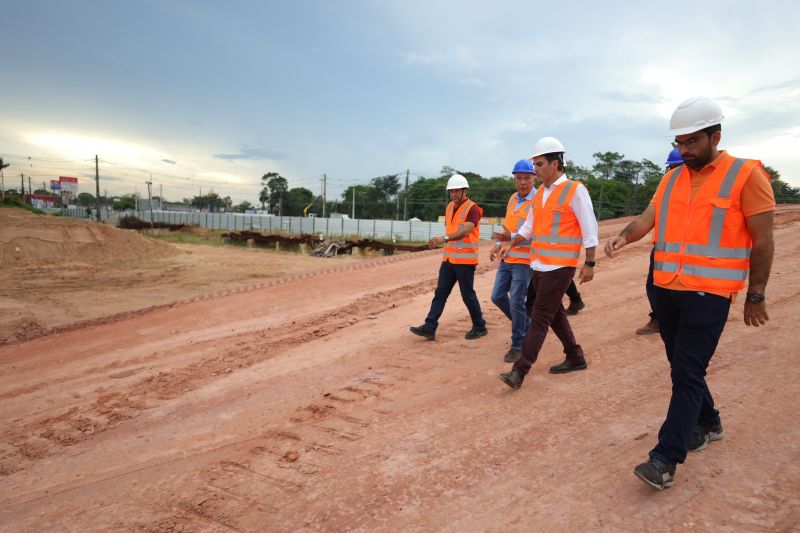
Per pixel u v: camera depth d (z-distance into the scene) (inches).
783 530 92.7
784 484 106.5
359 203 3838.6
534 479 117.3
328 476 128.6
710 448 123.3
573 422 142.7
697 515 99.3
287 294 428.1
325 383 200.5
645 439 129.9
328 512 113.2
